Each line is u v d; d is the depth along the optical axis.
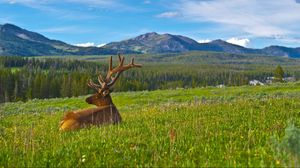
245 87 67.38
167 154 8.97
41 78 139.75
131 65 17.70
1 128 17.06
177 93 62.84
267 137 10.26
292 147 7.00
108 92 17.25
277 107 17.98
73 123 14.93
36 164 8.34
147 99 56.94
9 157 8.91
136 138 11.02
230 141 9.64
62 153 9.23
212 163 7.89
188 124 13.45
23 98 135.00
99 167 8.12
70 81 139.75
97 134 12.32
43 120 22.30
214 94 59.53
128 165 8.25
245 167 7.46
